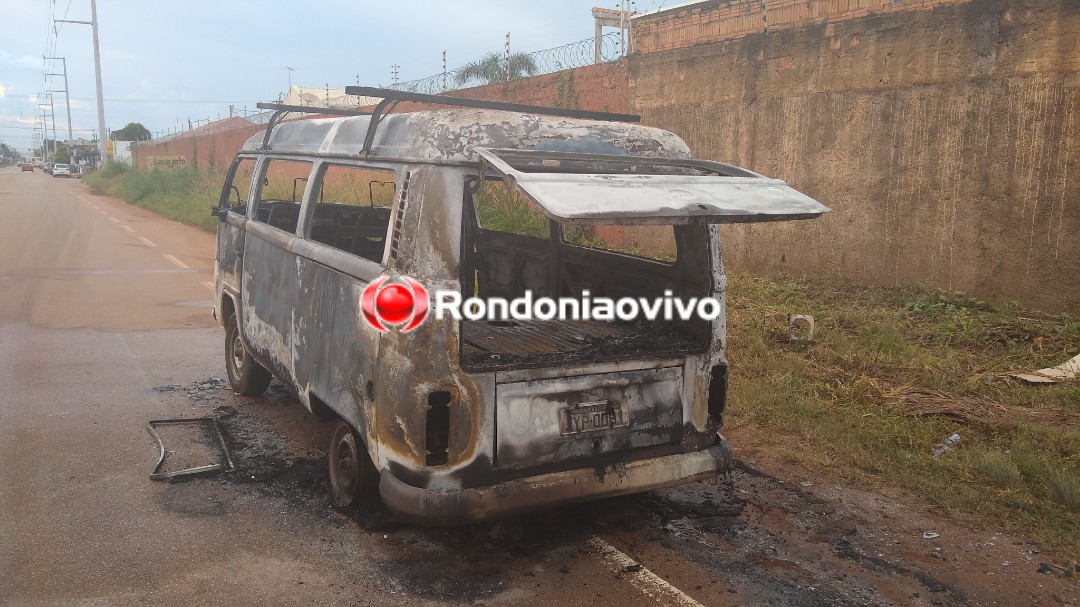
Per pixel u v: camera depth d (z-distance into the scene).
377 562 3.52
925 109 8.84
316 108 5.20
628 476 3.54
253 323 5.25
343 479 4.07
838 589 3.44
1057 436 5.09
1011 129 8.12
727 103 11.20
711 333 3.79
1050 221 7.91
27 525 3.77
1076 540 3.87
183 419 5.37
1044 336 7.23
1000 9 8.10
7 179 55.69
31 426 5.15
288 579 3.36
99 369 6.60
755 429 5.43
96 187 42.72
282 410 5.63
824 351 7.00
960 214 8.63
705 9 11.43
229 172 6.22
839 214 9.85
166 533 3.74
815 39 9.92
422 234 3.23
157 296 10.10
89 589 3.23
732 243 11.29
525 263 5.35
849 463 4.86
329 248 4.05
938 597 3.39
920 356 6.82
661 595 3.34
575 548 3.73
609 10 16.77
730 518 4.13
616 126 3.80
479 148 3.28
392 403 3.27
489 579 3.41
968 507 4.25
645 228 11.48
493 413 3.27
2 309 8.89
